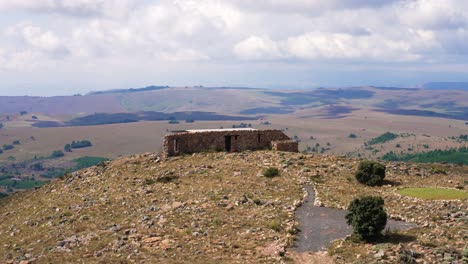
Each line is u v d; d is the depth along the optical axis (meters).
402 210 52.88
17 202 83.06
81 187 74.00
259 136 87.62
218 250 42.56
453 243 40.81
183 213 54.12
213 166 74.62
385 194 60.53
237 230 47.75
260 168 72.62
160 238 46.53
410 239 42.72
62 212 61.94
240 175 69.62
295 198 58.78
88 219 56.97
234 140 85.88
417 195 59.38
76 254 44.81
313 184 65.06
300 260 39.69
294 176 68.62
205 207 55.75
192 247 43.84
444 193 59.69
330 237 45.09
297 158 78.25
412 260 36.94
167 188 65.62
